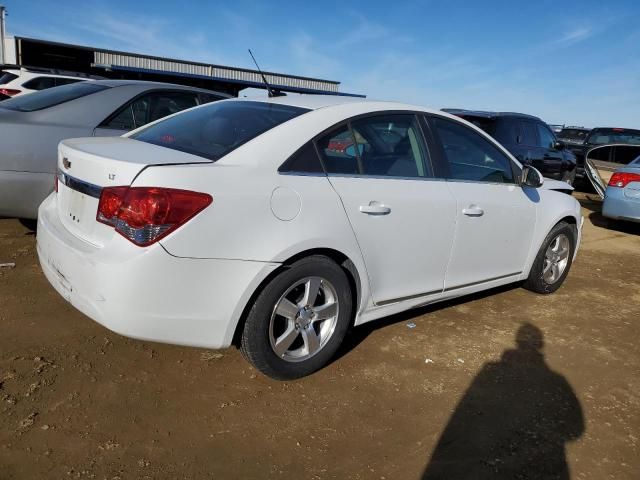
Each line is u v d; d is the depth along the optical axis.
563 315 4.36
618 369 3.51
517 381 3.24
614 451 2.64
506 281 4.27
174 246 2.38
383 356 3.38
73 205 2.74
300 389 2.93
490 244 3.89
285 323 2.88
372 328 3.75
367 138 3.18
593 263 6.27
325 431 2.61
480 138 3.92
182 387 2.85
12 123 4.24
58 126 4.50
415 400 2.93
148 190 2.36
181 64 25.52
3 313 3.42
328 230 2.81
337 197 2.88
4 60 24.88
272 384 2.96
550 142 9.73
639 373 3.48
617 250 7.09
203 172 2.49
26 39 22.23
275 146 2.77
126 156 2.58
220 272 2.50
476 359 3.46
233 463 2.34
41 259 2.95
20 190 4.26
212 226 2.45
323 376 3.08
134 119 5.14
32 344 3.10
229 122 3.07
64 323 3.38
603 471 2.49
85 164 2.64
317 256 2.84
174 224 2.37
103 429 2.46
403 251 3.26
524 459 2.53
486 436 2.67
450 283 3.70
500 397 3.04
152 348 3.20
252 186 2.58
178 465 2.29
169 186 2.38
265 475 2.29
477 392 3.07
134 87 5.25
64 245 2.62
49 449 2.30
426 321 3.97
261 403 2.78
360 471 2.36
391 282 3.29
